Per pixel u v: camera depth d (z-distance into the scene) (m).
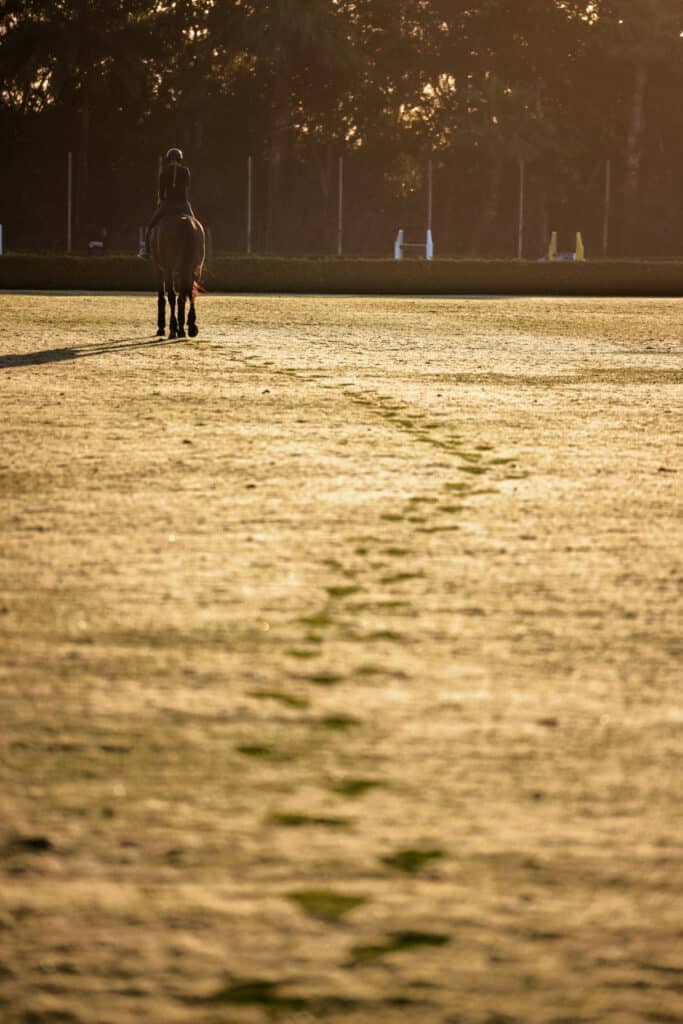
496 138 179.38
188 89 184.50
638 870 8.31
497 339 62.12
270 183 182.62
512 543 17.95
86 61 176.88
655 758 10.30
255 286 127.19
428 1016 6.62
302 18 174.88
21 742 10.55
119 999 6.79
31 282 123.56
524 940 7.40
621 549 17.62
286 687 11.91
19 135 183.50
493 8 185.38
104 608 14.54
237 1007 6.70
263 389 37.91
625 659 12.85
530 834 8.85
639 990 6.89
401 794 9.53
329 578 15.91
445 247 190.62
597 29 189.12
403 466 24.55
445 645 13.23
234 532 18.52
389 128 191.25
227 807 9.28
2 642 13.24
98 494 21.36
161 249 57.91
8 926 7.55
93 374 41.59
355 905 7.80
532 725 11.01
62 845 8.65
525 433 29.45
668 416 32.88
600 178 194.12
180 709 11.33
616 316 85.38
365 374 43.22
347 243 189.12
